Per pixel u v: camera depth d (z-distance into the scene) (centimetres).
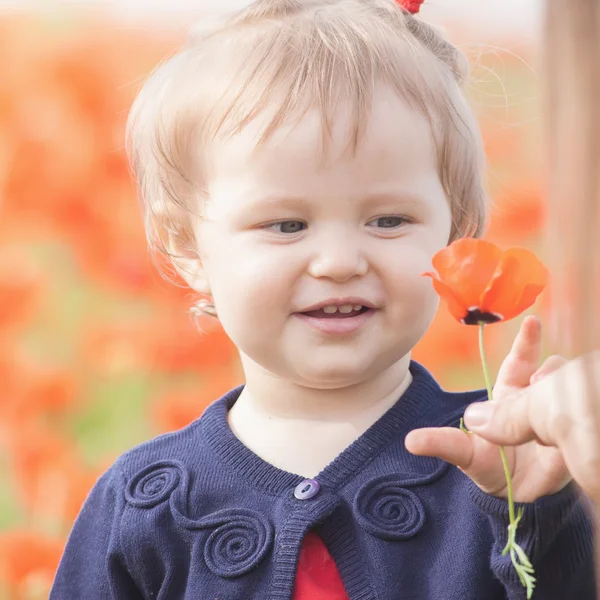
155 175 336
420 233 288
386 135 282
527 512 251
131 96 599
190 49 337
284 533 292
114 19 623
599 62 166
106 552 320
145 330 571
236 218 289
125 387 590
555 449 241
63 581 330
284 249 283
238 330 294
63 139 596
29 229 600
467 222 325
